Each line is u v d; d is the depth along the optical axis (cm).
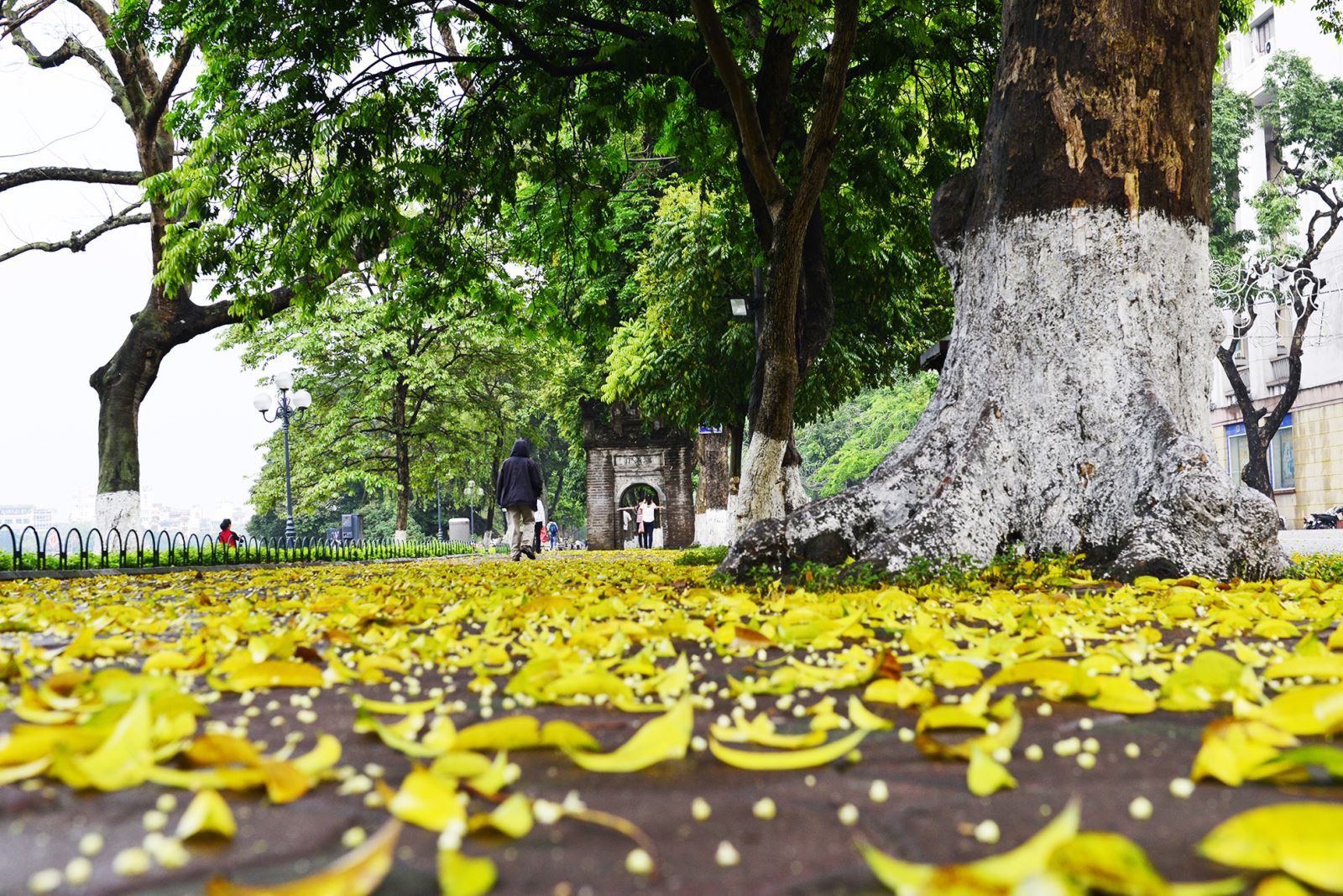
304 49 1022
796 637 360
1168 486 616
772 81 984
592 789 181
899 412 4438
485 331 3225
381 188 1159
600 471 3606
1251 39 3525
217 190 1140
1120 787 179
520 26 1099
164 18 1063
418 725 214
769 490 943
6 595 804
